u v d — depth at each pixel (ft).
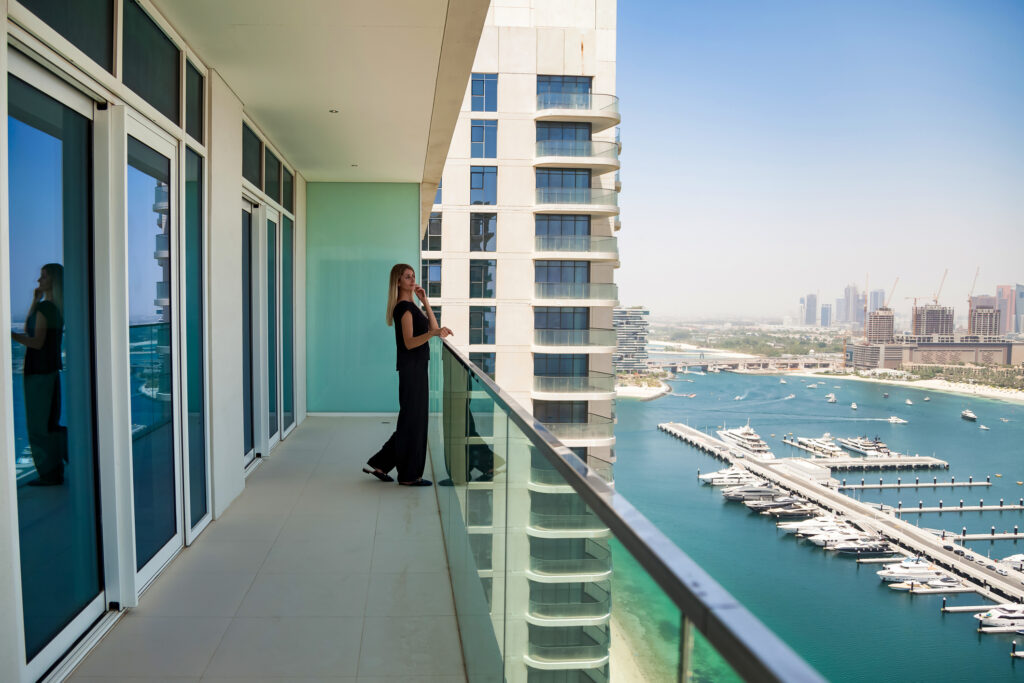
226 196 15.42
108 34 9.28
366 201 28.27
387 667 8.91
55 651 8.40
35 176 7.86
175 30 12.21
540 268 97.96
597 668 3.10
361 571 12.07
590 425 96.78
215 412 14.56
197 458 13.94
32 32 7.27
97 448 9.59
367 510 15.55
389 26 12.77
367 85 16.35
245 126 18.48
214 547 13.09
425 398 17.63
